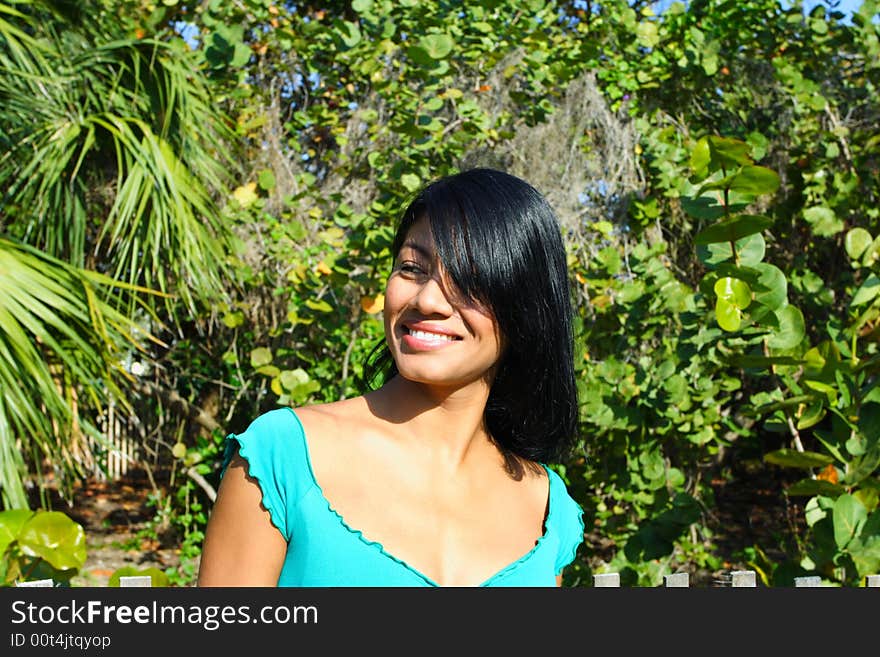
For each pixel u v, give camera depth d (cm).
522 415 136
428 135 376
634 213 409
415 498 117
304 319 374
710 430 369
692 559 402
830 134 425
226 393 469
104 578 476
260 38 428
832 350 238
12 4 354
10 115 339
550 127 406
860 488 249
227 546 111
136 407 475
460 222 114
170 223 356
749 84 449
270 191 401
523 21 420
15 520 191
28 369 277
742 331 247
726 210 218
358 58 409
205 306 366
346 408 122
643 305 371
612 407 348
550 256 121
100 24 381
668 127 427
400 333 119
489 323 117
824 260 456
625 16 435
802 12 449
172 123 367
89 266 408
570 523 139
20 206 355
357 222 367
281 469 112
